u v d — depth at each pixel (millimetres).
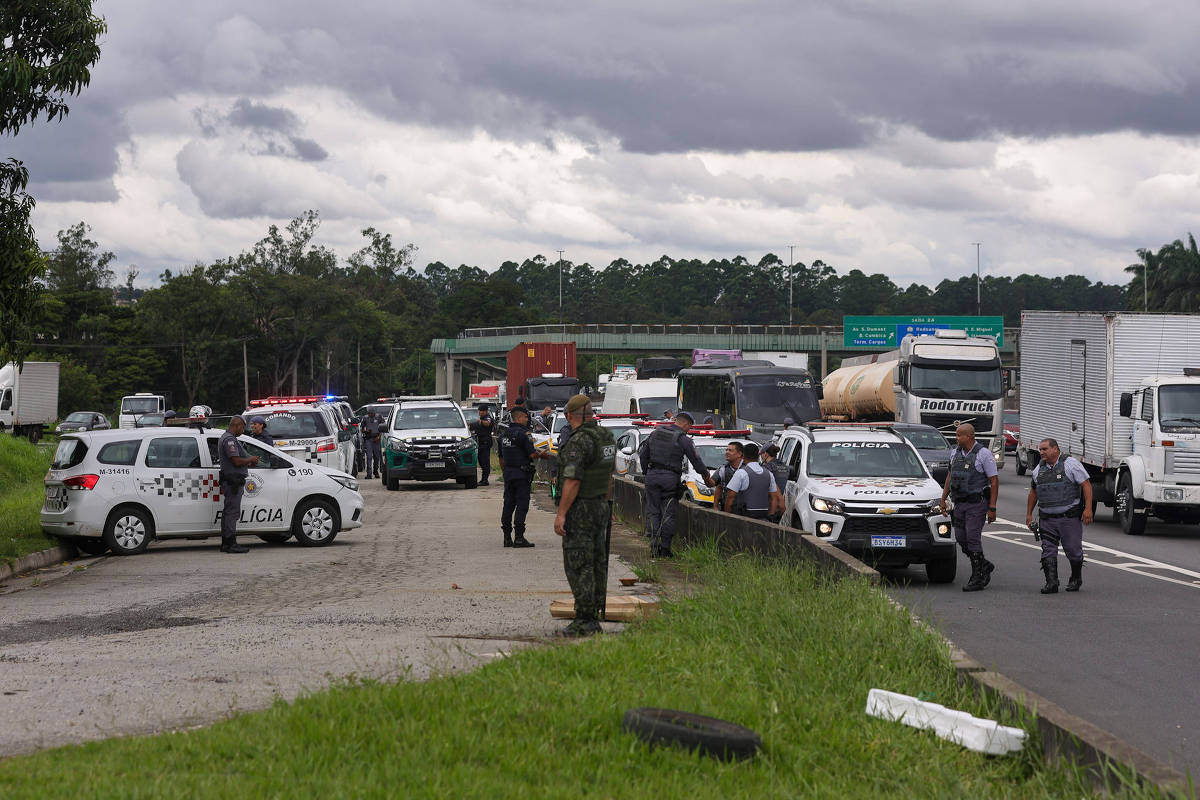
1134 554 18906
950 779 5773
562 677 7340
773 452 21562
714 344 98000
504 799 5043
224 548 17750
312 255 118125
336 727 5965
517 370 64312
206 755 5578
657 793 5258
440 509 26438
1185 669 9773
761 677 7574
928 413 38562
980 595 14148
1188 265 101562
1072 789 5742
